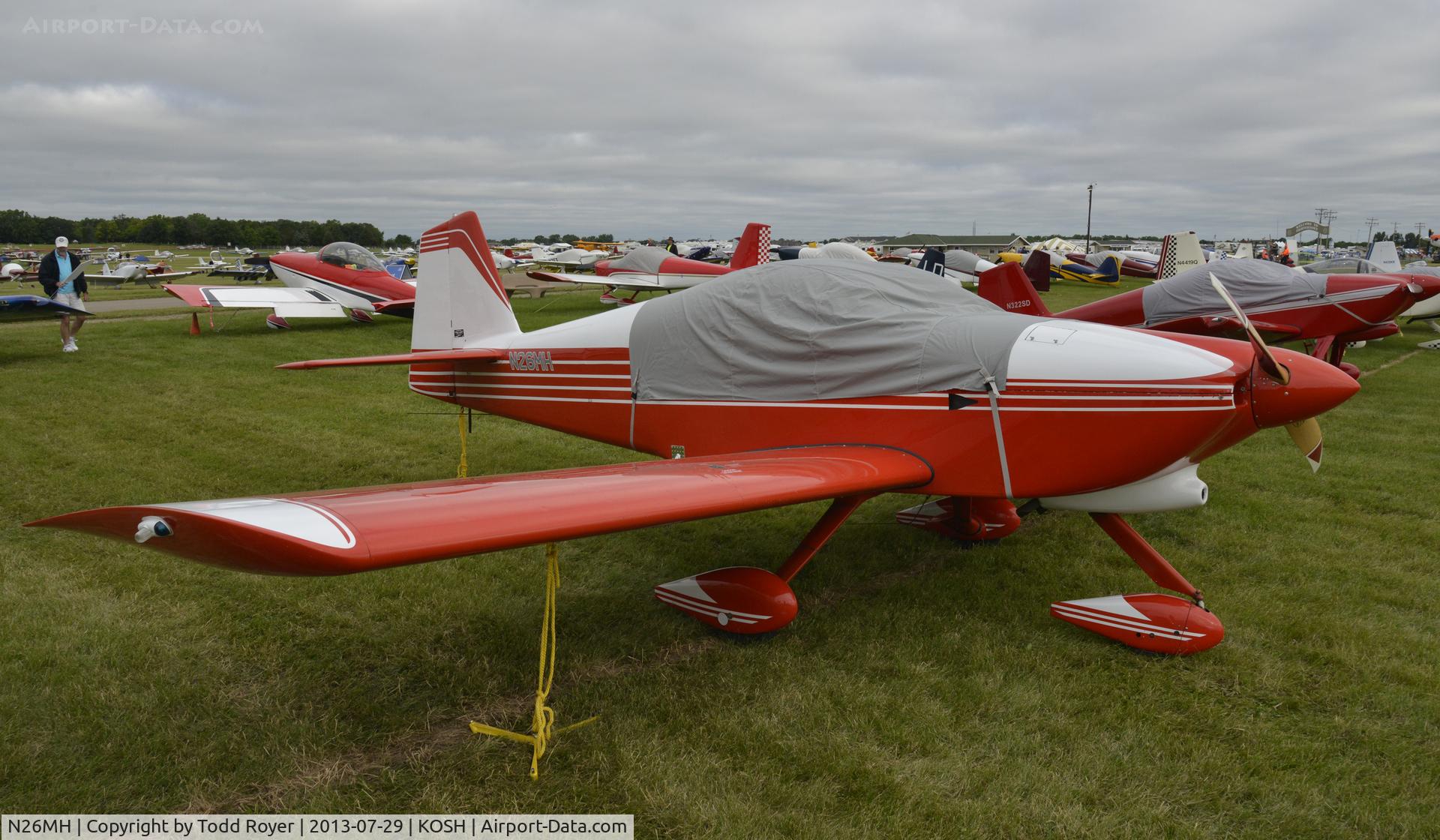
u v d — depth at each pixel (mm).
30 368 9328
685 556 4309
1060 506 3633
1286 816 2334
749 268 4262
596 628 3480
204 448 6164
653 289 20172
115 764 2486
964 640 3398
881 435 3680
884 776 2465
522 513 2428
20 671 2963
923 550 4465
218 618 3432
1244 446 6738
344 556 1992
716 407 4168
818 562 4285
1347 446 6785
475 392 5402
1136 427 3193
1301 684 3064
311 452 6145
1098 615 3395
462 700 2896
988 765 2533
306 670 3064
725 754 2584
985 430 3445
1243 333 9664
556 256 36656
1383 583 4004
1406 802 2398
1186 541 4598
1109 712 2838
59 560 3973
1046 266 24031
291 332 13195
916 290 3922
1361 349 13070
